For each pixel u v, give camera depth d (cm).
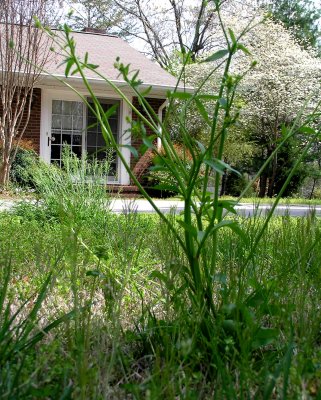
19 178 1212
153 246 358
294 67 2128
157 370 155
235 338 177
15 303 254
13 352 167
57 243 343
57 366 156
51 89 1360
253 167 2134
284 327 190
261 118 2139
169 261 201
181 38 2605
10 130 1224
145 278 290
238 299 175
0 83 1255
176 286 229
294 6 2830
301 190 2155
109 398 153
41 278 275
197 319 177
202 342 178
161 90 1344
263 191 2131
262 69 2131
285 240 302
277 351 173
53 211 571
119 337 185
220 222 183
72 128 1387
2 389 140
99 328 186
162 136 188
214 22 2356
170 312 217
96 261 303
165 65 2545
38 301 191
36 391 139
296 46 2322
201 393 153
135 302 248
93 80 1285
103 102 1374
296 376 143
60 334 197
